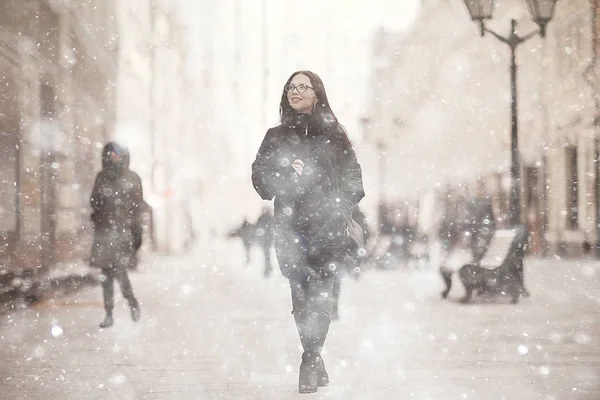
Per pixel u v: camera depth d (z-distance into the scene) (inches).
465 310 466.0
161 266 1143.6
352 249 272.7
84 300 562.6
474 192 1457.9
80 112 991.0
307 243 225.9
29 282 570.9
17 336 358.9
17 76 730.2
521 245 527.8
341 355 290.2
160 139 1830.7
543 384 230.2
